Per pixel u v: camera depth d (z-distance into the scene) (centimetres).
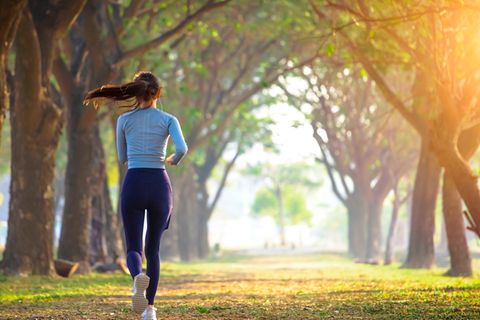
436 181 3275
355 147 5625
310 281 2269
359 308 1234
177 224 5922
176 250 5806
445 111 1997
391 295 1520
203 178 6462
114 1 2875
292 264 5006
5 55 1791
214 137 4991
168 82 4506
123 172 3756
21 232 2364
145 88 948
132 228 931
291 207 13788
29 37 2152
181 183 5922
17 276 2294
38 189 2372
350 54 2628
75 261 2772
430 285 1914
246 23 3788
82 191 2800
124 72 3194
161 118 944
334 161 6200
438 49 1964
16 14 1677
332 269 3562
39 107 2312
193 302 1415
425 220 3291
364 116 5509
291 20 3341
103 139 6344
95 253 3048
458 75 2114
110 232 3170
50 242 2409
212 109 4731
